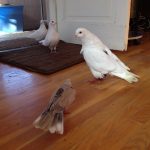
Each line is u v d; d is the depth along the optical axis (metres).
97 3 2.43
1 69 1.88
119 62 1.58
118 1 2.27
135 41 2.62
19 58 2.09
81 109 1.21
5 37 2.79
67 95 0.97
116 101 1.30
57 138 0.98
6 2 3.20
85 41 1.50
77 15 2.64
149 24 3.58
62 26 2.83
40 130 1.03
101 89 1.47
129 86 1.50
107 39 2.48
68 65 1.90
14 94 1.42
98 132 1.01
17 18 3.03
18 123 1.10
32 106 1.26
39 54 2.22
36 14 3.51
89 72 1.78
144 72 1.74
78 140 0.96
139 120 1.10
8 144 0.95
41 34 2.60
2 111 1.21
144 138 0.96
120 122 1.09
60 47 2.50
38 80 1.64
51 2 2.84
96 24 2.51
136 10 3.66
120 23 2.33
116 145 0.92
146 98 1.32
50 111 0.93
